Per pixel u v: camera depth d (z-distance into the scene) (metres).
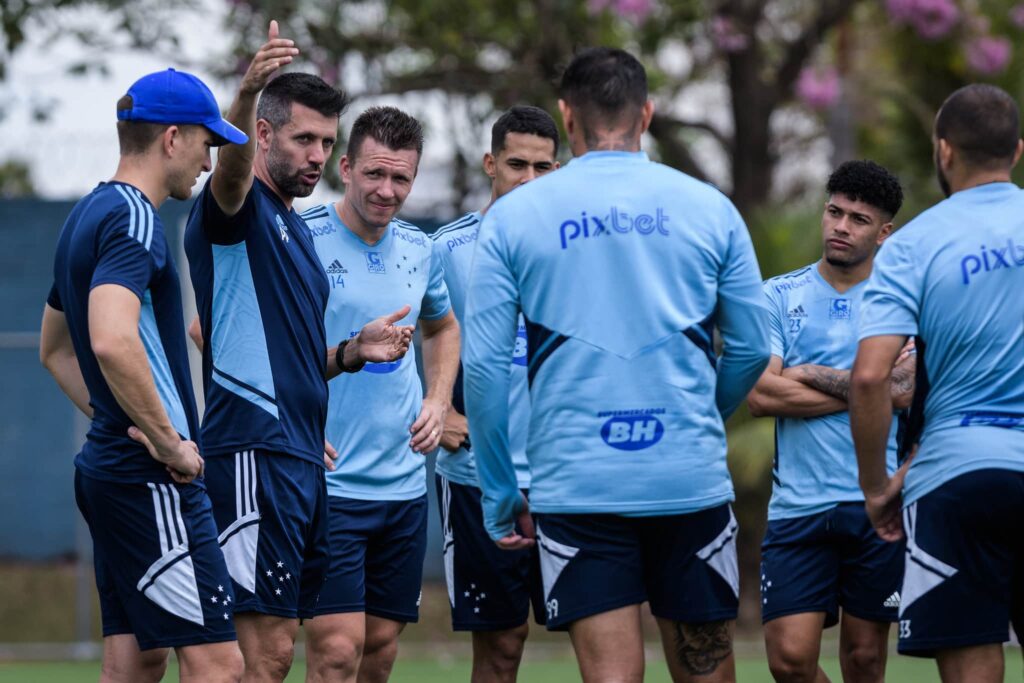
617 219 14.96
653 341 14.85
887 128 60.28
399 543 21.45
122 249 15.54
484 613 21.91
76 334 16.06
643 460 14.83
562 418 14.99
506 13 51.03
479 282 15.26
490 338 15.23
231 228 17.97
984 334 15.33
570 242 14.95
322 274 18.95
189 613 15.97
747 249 15.38
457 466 21.88
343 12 47.59
